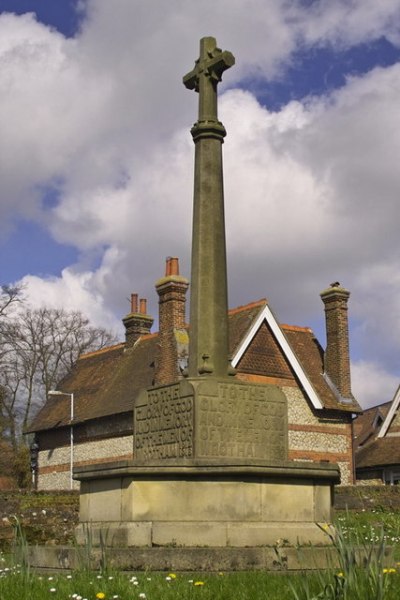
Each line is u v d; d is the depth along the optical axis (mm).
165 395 9562
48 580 6879
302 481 8703
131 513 8188
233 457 8836
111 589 6414
